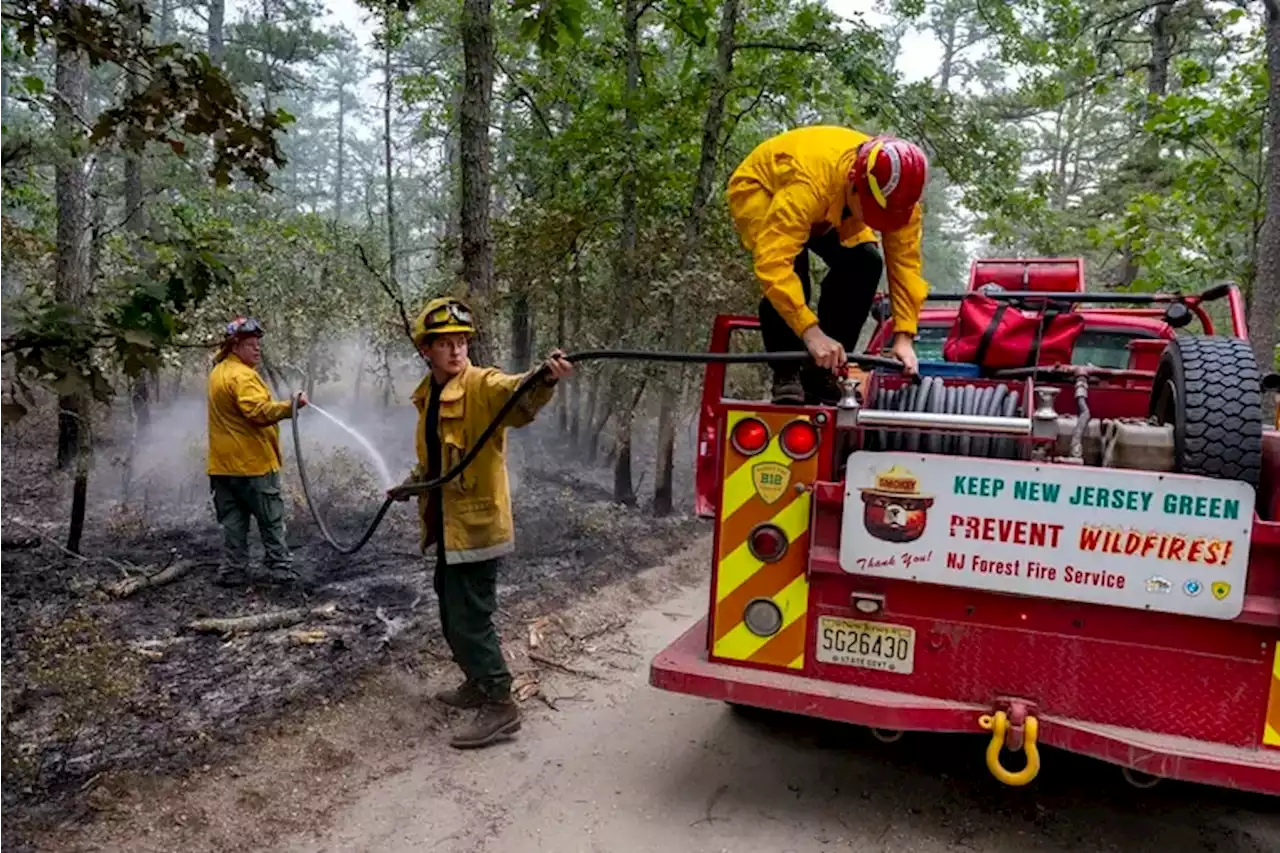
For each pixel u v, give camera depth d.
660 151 9.57
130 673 4.43
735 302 8.73
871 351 5.32
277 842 3.37
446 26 11.99
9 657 4.73
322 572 6.50
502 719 4.21
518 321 13.30
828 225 3.64
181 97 3.18
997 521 3.15
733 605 3.53
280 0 23.83
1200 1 14.31
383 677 4.64
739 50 10.03
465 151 6.67
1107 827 3.62
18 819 3.25
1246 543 2.94
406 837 3.44
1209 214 10.59
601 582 6.52
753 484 3.48
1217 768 2.94
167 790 3.52
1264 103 9.84
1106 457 3.24
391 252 19.64
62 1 3.05
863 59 9.06
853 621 3.41
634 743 4.26
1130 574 3.04
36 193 10.88
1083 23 11.43
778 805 3.73
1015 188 11.87
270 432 6.05
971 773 4.02
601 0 10.31
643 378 8.90
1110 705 3.16
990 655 3.27
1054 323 4.86
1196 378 3.16
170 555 6.67
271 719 4.10
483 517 4.02
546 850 3.38
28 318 2.97
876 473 3.27
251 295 11.73
